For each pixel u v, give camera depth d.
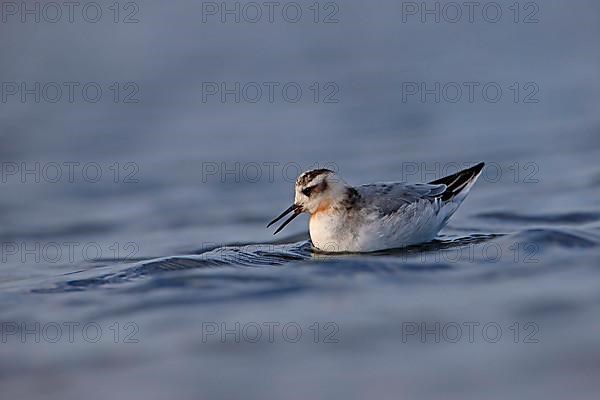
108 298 10.80
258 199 17.86
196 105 27.92
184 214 16.84
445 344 8.89
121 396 8.09
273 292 10.68
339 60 33.19
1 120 26.59
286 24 38.56
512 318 9.41
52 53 34.00
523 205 15.15
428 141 21.95
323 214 12.46
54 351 9.25
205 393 8.06
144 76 31.56
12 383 8.52
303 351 8.88
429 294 10.34
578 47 32.47
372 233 12.29
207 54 34.38
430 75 30.16
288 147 22.31
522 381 7.96
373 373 8.32
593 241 12.05
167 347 9.16
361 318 9.69
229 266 11.86
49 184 19.95
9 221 16.77
